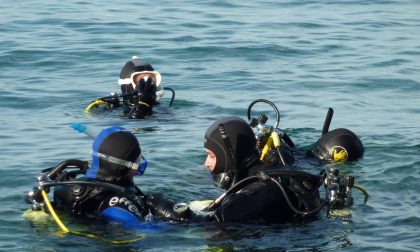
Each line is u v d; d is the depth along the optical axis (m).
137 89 20.19
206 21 32.00
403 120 19.78
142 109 20.08
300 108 20.92
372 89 23.05
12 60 25.67
